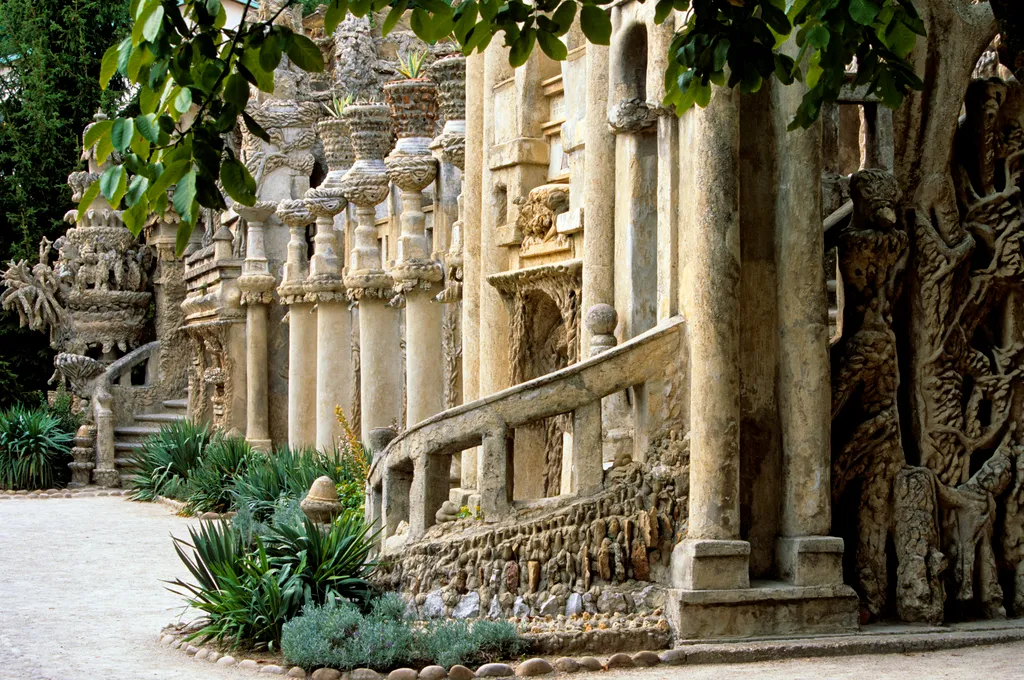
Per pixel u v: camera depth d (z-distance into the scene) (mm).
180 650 11117
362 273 20062
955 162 11992
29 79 36375
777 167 11055
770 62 7871
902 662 10031
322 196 22375
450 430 11594
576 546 10984
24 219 36062
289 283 22891
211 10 6844
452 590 11070
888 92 8242
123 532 19828
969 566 11414
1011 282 11852
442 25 8133
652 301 12367
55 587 14539
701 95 8391
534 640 10203
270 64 7059
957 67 11688
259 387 25203
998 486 11617
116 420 31234
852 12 7391
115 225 33219
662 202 11680
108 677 10055
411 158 18484
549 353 14578
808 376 10898
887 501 11273
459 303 18094
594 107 12922
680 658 10062
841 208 12125
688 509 10883
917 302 11586
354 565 11633
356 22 26906
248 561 11609
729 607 10438
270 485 20109
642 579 10898
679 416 11281
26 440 28172
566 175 14688
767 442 11047
